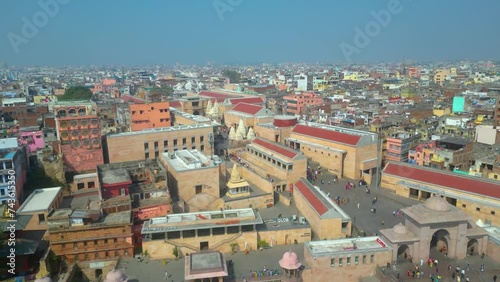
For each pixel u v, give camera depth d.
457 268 70.75
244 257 79.69
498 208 90.06
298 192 104.38
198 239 80.50
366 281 70.62
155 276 72.56
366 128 165.38
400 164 118.06
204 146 140.38
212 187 104.06
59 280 68.38
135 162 118.81
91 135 123.75
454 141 137.88
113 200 86.62
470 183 99.50
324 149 135.25
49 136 150.12
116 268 75.06
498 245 74.06
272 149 127.38
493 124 178.88
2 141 106.12
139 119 163.75
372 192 115.56
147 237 80.31
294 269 70.12
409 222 77.38
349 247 73.12
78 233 76.31
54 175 118.88
